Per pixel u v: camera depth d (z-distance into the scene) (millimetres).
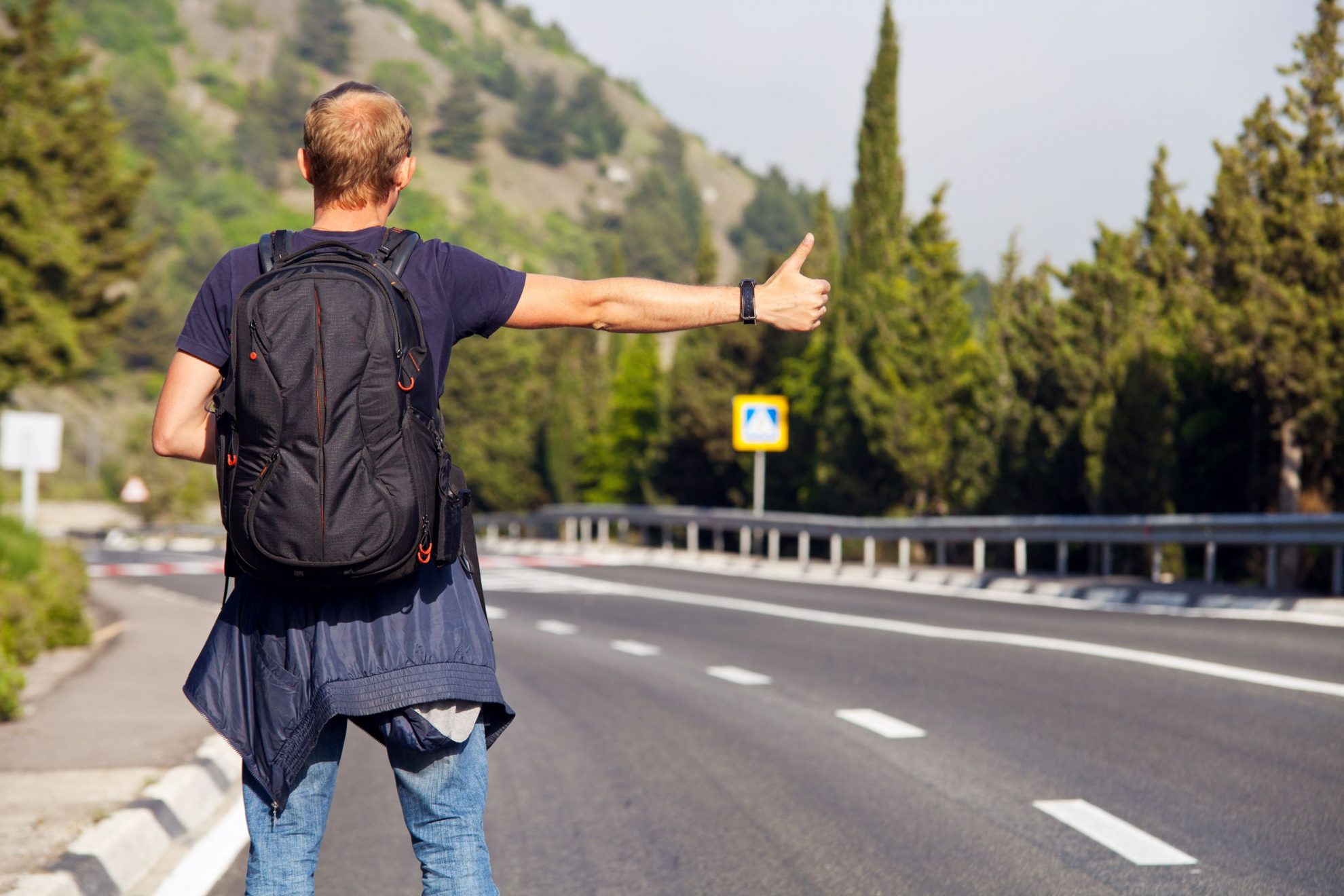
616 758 11609
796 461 59906
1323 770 10203
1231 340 27891
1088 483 34688
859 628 21734
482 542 70438
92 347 36375
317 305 3961
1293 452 28766
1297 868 7695
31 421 28734
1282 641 17344
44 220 34312
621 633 22375
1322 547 26938
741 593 30203
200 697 4262
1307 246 27969
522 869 8172
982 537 31594
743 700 14703
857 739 12133
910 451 46812
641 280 4414
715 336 68062
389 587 4145
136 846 8430
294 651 4152
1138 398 31922
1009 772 10500
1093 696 13867
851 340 51531
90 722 12617
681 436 68062
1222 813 8992
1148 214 43781
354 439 3926
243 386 3912
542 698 15188
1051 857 8070
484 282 4320
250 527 3910
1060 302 38812
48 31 36469
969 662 16938
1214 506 31297
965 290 50812
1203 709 12875
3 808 8930
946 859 8109
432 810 4254
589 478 85500
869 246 56656
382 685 4051
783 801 9828
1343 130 29141
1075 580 27234
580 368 102125
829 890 7582
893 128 56812
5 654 16766
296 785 4242
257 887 4223
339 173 4332
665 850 8547
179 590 34594
